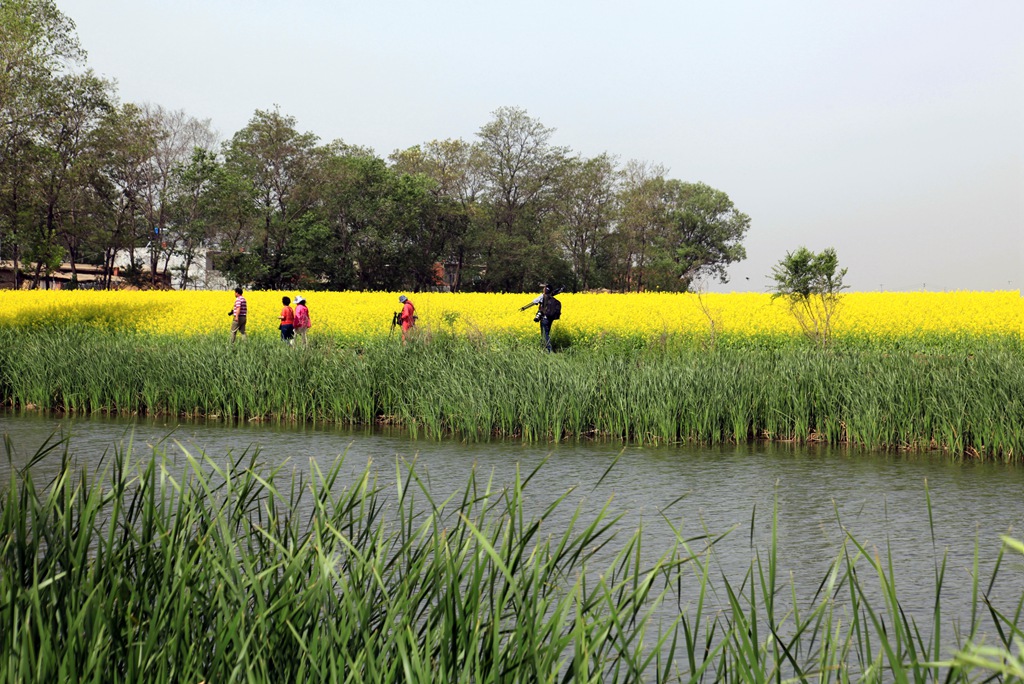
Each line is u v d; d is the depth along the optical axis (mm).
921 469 12492
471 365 17406
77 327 28016
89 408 20391
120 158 75875
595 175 92500
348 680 3092
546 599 3588
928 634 5773
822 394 15477
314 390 18422
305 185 85625
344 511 4094
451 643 3395
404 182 87000
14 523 3637
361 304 39844
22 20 47281
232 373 19031
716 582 6961
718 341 24828
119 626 3312
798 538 8352
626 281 103250
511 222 90750
